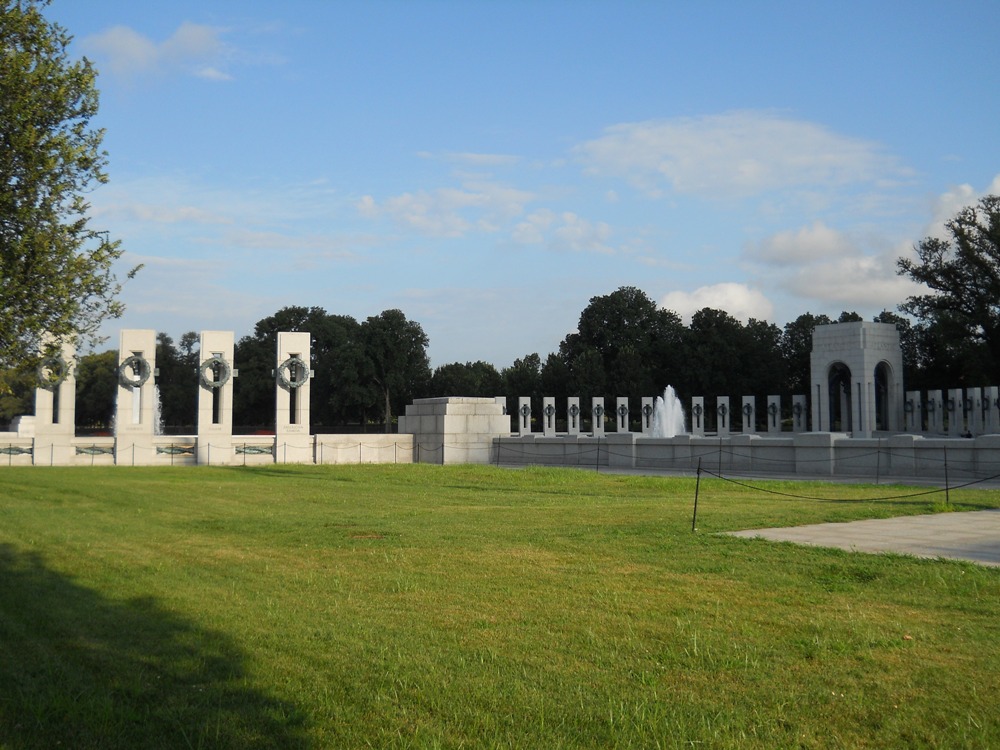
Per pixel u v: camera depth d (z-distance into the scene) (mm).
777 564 13789
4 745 6879
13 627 10328
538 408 102500
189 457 45000
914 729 7055
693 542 16047
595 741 6879
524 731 7066
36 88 14664
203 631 10078
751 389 96250
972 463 31047
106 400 85000
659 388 101062
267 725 7254
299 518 20859
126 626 10344
